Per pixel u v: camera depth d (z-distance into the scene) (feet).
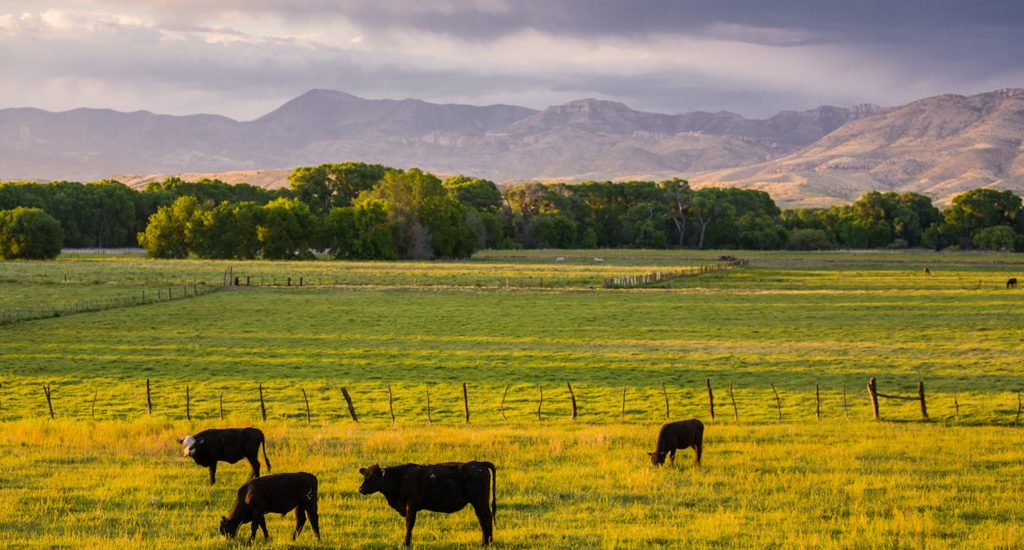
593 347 193.06
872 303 282.97
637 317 247.70
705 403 135.13
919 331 216.95
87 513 64.95
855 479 78.84
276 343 199.31
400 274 395.96
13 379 154.40
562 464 85.20
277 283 347.36
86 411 128.67
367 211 534.37
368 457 86.69
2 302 271.49
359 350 188.96
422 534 61.05
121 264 445.37
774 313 256.32
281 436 98.68
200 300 289.53
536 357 179.32
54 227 495.41
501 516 66.33
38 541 57.11
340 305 277.85
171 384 151.02
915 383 148.25
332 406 132.67
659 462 83.35
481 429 111.34
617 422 122.11
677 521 64.80
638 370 163.84
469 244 563.89
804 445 96.84
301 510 59.88
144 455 87.97
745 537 60.44
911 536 60.70
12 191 613.11
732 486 76.38
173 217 526.16
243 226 521.24
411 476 57.41
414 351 187.62
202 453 74.90
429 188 555.28
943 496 72.59
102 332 214.69
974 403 130.93
